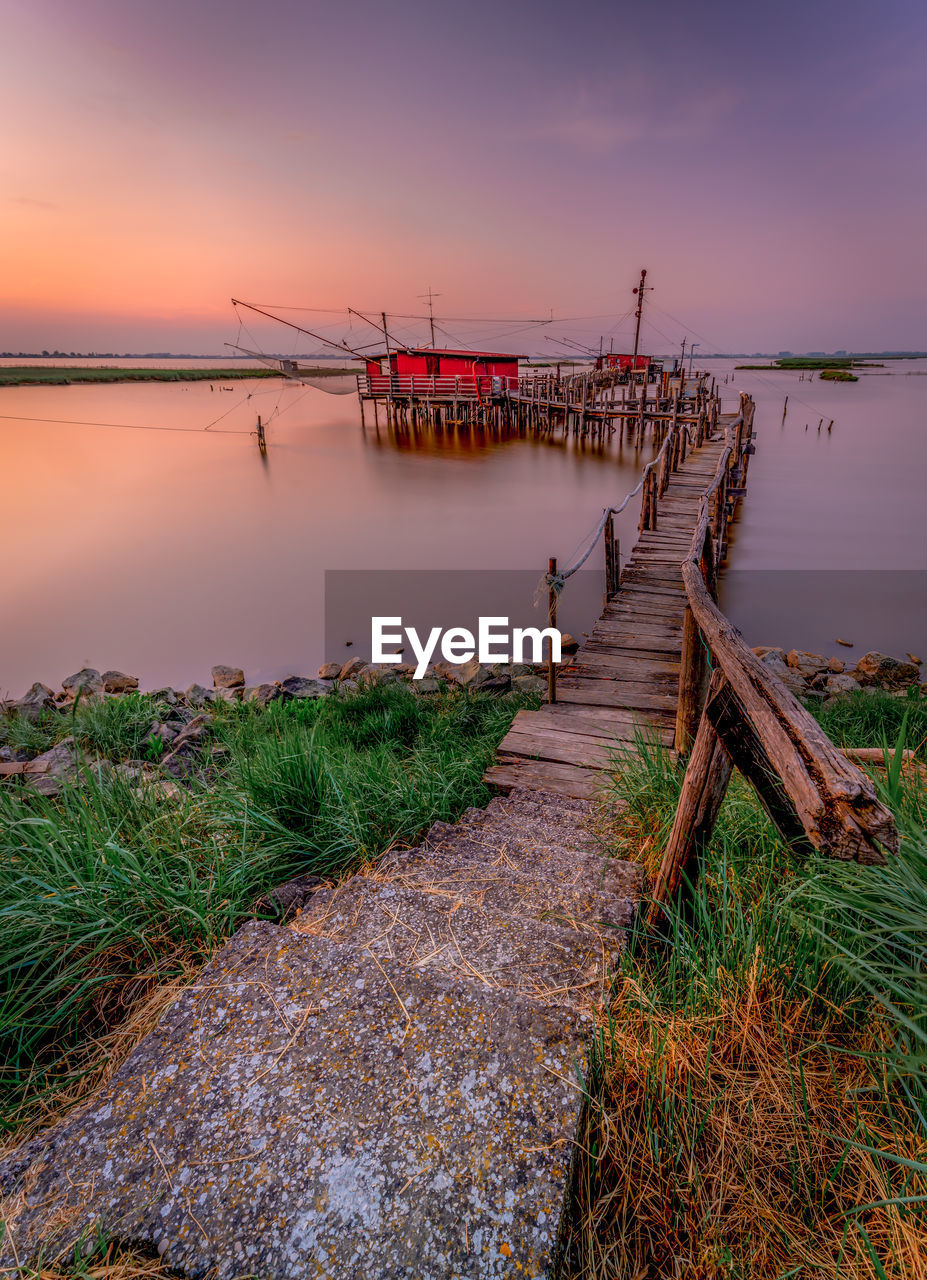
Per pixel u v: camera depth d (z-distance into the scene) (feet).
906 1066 3.85
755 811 7.24
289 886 7.31
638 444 80.07
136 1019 5.40
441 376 107.45
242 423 126.52
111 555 42.80
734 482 43.68
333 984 4.96
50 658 27.86
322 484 65.26
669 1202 3.68
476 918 6.14
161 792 9.12
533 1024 4.50
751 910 5.62
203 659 27.89
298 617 32.09
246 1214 3.41
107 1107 4.05
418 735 17.37
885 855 3.36
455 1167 3.58
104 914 6.12
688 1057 4.46
